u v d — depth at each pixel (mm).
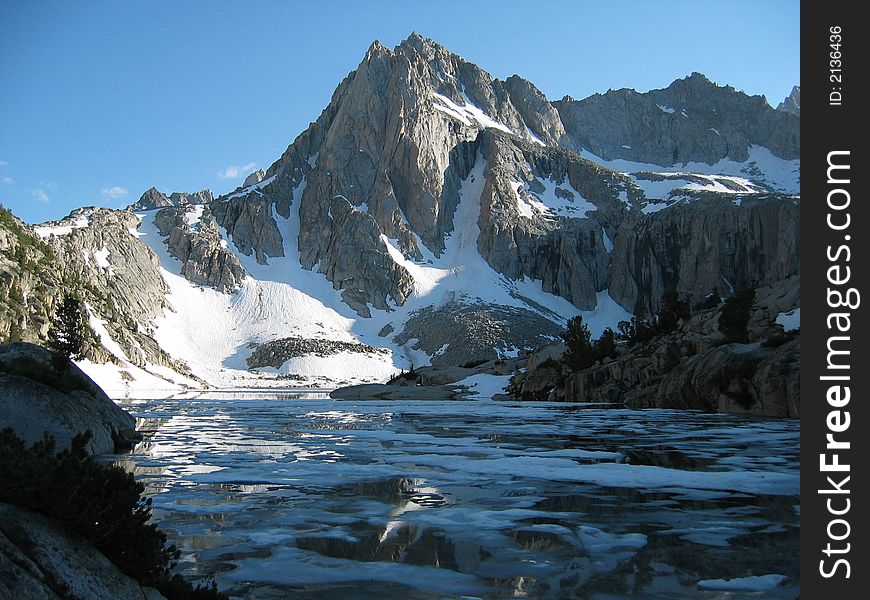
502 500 16016
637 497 16422
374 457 24422
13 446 7926
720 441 29641
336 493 16875
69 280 137625
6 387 21062
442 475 19984
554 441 30562
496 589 9383
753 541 12023
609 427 38688
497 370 112812
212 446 27938
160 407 62344
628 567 10453
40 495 7160
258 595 9094
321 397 109125
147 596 7426
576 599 8953
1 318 89750
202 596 8180
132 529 7734
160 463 22109
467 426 40594
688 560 10812
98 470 7914
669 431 35188
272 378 183000
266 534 12492
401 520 13766
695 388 55281
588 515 14320
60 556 6734
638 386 67562
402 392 101000
